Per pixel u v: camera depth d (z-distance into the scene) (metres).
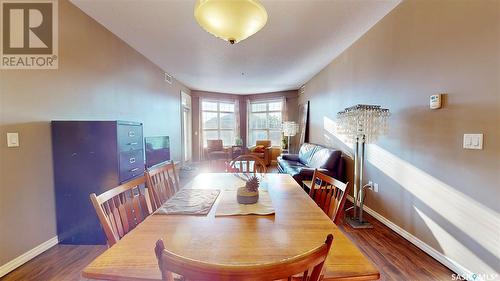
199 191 1.66
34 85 2.05
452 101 1.84
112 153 2.25
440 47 1.95
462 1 1.75
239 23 1.39
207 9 1.33
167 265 0.55
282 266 0.54
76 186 2.24
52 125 2.21
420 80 2.17
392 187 2.59
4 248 1.81
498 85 1.52
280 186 1.82
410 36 2.29
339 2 2.39
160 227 1.08
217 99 7.79
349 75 3.62
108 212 1.13
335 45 3.57
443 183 1.93
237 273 0.52
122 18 2.70
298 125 6.96
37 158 2.07
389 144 2.64
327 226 1.09
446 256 1.89
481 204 1.63
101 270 0.76
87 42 2.63
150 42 3.42
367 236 2.42
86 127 2.22
